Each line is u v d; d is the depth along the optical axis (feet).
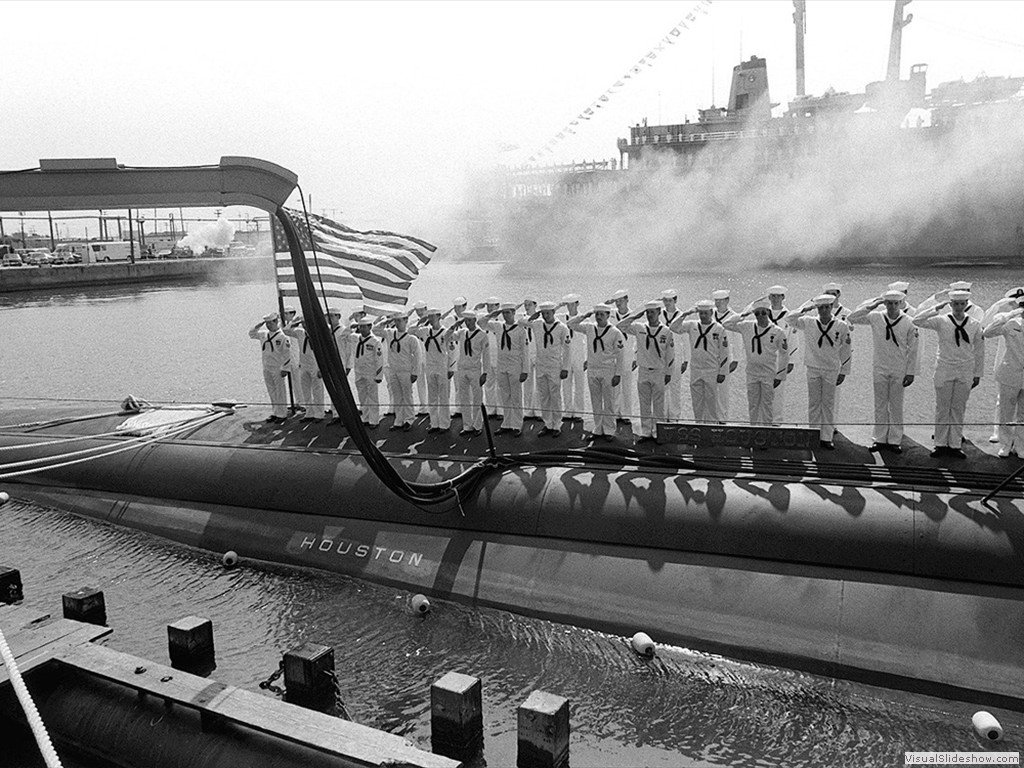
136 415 56.90
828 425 38.52
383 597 37.19
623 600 33.47
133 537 46.14
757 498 34.37
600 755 25.86
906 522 31.45
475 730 26.63
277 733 24.91
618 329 42.14
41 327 146.61
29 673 29.22
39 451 53.62
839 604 30.53
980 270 124.06
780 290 41.86
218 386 93.04
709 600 32.27
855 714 27.30
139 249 321.32
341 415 33.78
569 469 39.37
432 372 46.78
